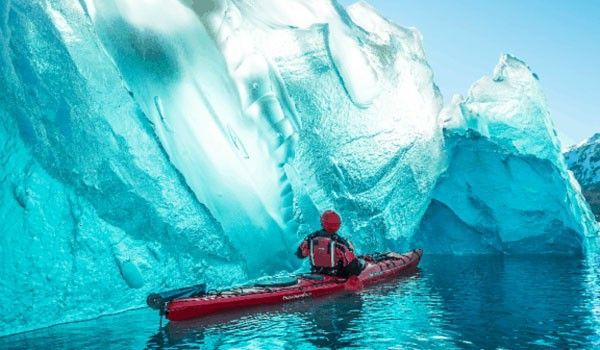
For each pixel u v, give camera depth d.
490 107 13.66
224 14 9.51
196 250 7.45
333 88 11.27
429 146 13.16
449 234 13.52
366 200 11.69
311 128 10.83
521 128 13.34
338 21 12.62
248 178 8.80
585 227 14.14
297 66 10.91
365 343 4.24
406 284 7.68
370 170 11.80
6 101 5.54
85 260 5.96
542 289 7.00
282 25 11.20
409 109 12.88
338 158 11.28
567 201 12.87
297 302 6.31
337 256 7.07
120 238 6.54
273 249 8.76
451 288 7.21
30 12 6.39
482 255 12.95
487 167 13.10
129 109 7.28
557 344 4.07
